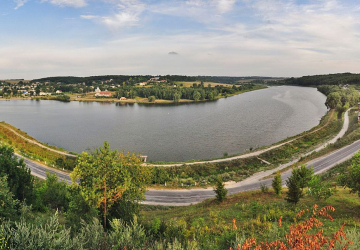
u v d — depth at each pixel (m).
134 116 134.25
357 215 18.98
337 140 64.62
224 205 28.05
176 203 37.25
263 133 88.62
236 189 41.53
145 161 63.28
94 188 18.48
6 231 10.91
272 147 67.19
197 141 82.31
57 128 106.00
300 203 24.22
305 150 62.50
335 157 52.44
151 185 44.62
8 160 24.20
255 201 27.25
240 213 23.02
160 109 158.75
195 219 22.27
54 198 28.27
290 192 23.61
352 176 20.97
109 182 19.61
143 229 15.01
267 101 174.50
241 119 114.06
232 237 15.11
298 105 147.88
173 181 46.94
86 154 21.14
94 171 19.61
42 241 10.53
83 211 17.89
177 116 130.12
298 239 7.61
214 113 134.25
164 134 92.75
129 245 11.79
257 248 8.73
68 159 59.44
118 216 19.31
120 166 20.95
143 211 31.92
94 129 103.69
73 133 97.25
